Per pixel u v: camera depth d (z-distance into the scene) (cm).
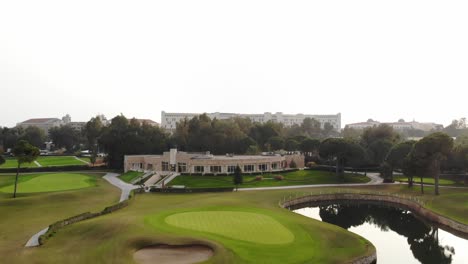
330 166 11856
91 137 16662
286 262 3431
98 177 10581
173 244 3759
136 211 5647
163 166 10825
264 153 13262
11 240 4031
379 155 12588
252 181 9456
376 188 8919
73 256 3453
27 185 8200
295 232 4400
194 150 13912
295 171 11219
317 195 7662
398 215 6719
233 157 11138
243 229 4394
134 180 9550
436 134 7844
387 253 4528
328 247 3950
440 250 4662
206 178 9488
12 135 18138
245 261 3394
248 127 15750
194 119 14475
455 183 9612
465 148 9862
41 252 3581
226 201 6450
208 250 3650
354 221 6297
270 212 5553
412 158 8300
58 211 5594
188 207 5850
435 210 6128
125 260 3378
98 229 4275
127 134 13062
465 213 5728
